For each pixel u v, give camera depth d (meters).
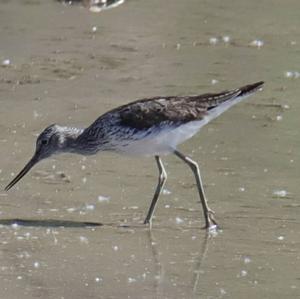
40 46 19.97
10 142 15.64
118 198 13.80
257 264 11.67
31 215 13.12
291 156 15.26
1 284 10.91
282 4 22.70
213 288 10.95
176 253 11.98
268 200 13.75
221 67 19.11
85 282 11.02
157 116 13.54
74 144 13.88
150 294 10.75
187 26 21.31
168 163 15.05
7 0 22.61
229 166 14.91
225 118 16.69
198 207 13.61
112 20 21.59
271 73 18.80
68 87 18.00
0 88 17.88
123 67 19.00
